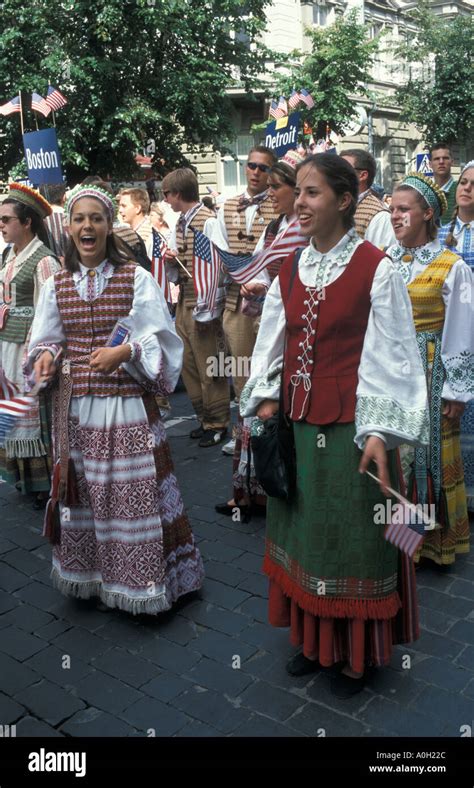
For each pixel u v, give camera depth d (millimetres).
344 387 2459
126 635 3113
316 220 2426
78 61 13164
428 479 3479
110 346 2930
